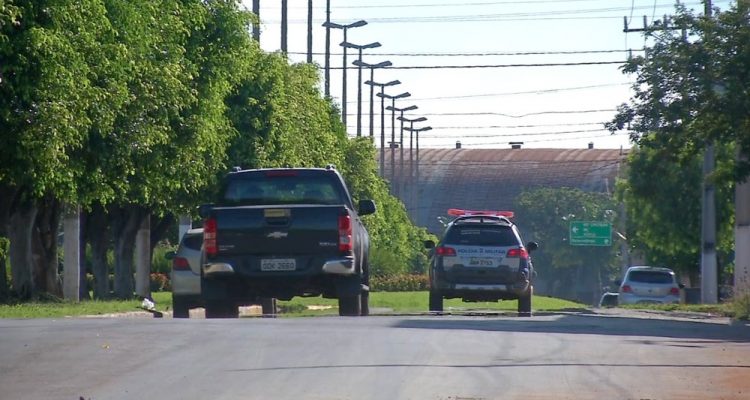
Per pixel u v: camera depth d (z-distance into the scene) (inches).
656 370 1769.2
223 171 5954.7
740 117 4015.8
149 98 4330.7
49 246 5036.9
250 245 2869.1
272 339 2047.2
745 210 5659.5
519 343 2092.8
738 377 1716.3
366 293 3373.5
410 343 2028.8
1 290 4458.7
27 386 1512.1
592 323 2797.7
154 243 6875.0
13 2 3427.7
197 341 1998.0
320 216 2869.1
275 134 6358.3
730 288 5497.1
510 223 4025.6
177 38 4658.0
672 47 4163.4
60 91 3538.4
